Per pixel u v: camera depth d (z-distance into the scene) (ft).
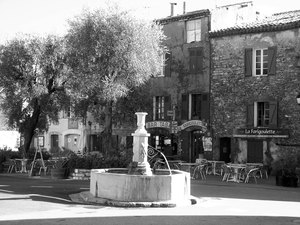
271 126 88.99
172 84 106.32
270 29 89.76
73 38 82.02
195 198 46.57
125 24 79.71
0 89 96.48
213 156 96.99
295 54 86.94
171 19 107.04
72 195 48.93
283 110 87.92
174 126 104.47
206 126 98.37
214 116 97.60
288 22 87.30
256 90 91.61
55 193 50.47
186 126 102.06
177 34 106.32
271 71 89.76
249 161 91.40
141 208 40.68
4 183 62.44
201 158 92.84
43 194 49.34
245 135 91.56
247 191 57.11
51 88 96.22
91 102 94.63
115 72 80.84
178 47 105.91
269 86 89.92
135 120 99.14
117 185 43.01
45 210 38.55
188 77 103.40
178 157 98.22
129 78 81.10
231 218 35.12
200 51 101.76
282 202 46.62
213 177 78.02
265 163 88.79
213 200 47.21
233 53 95.40
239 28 93.76
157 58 85.87
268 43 90.53
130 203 41.37
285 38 88.33
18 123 98.78
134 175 42.55
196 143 102.53
